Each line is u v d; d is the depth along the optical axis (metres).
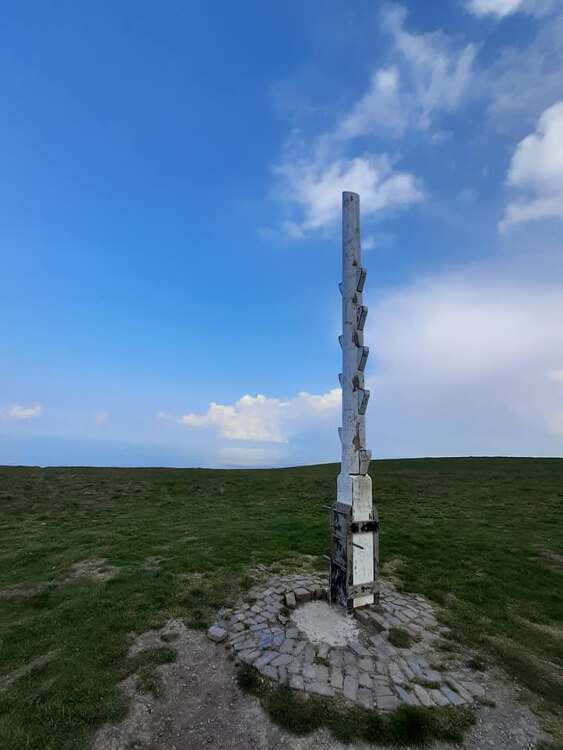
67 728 5.16
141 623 7.75
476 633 7.80
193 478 33.62
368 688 5.88
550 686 6.30
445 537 14.66
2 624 8.07
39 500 24.44
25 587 9.95
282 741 5.02
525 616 8.73
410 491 27.83
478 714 5.57
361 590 8.17
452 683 6.13
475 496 25.73
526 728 5.36
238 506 22.48
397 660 6.61
